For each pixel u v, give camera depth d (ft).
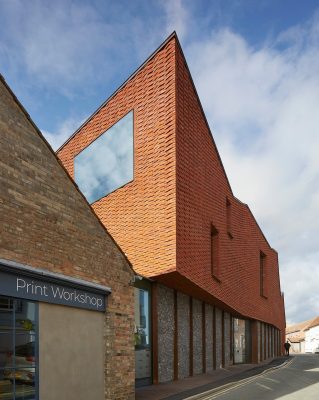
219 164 75.87
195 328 69.67
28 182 29.07
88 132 68.95
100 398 34.63
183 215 54.29
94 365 34.40
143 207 55.67
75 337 32.55
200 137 64.18
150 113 57.00
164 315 58.34
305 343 300.40
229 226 83.51
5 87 27.89
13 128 28.17
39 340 28.91
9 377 26.32
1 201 26.55
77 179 69.51
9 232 26.96
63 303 31.40
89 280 34.55
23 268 27.50
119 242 57.77
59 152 76.13
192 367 66.08
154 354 54.08
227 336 90.07
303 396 44.83
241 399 42.78
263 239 122.93
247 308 96.32
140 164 57.21
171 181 52.42
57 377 30.12
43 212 30.25
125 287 39.60
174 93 53.83
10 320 26.96
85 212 35.01
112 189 61.31
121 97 62.44
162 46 56.34
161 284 58.18
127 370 38.19
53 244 30.91
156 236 53.16
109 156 63.05
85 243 34.60
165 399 41.14
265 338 127.03
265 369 80.12
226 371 75.05
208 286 64.28
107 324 36.52
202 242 62.34
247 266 98.89
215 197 71.77
